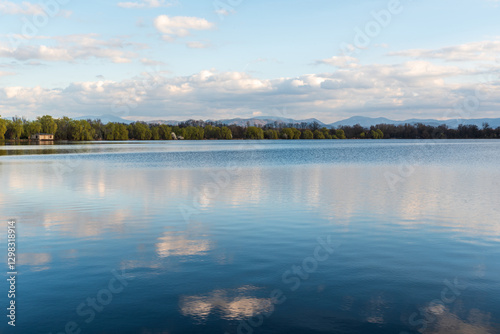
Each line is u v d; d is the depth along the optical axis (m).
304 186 27.70
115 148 109.19
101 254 11.72
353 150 99.69
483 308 8.21
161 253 11.83
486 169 42.31
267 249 12.24
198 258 11.34
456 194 23.78
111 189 26.25
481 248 12.39
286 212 18.11
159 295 8.82
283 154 79.31
